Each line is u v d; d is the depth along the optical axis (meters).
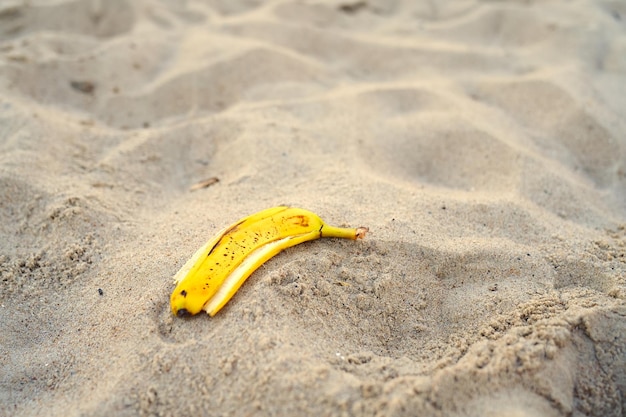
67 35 0.92
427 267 0.47
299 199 0.54
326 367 0.36
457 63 0.88
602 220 0.55
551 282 0.45
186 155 0.66
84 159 0.63
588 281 0.46
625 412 0.37
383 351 0.41
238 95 0.79
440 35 0.98
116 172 0.61
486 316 0.42
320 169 0.60
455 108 0.73
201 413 0.35
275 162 0.61
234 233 0.44
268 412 0.34
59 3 0.98
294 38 0.93
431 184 0.62
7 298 0.46
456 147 0.66
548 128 0.72
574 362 0.38
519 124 0.73
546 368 0.36
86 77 0.81
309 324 0.40
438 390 0.35
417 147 0.67
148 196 0.59
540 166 0.61
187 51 0.89
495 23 1.00
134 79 0.82
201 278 0.41
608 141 0.68
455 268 0.47
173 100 0.78
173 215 0.54
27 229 0.52
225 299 0.40
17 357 0.42
